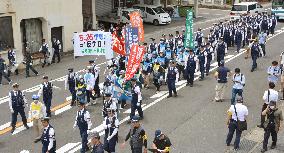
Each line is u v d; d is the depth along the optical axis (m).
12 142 13.92
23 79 22.19
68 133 14.52
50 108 16.41
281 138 13.58
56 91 19.53
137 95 15.12
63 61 26.20
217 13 50.53
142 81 18.59
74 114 16.39
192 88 19.69
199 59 20.73
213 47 23.97
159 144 10.38
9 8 24.31
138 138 10.95
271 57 25.78
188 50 20.36
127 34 19.05
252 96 18.23
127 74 16.44
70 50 28.89
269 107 12.36
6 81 21.83
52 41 26.17
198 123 15.25
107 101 13.20
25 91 19.70
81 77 16.98
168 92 19.16
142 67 19.64
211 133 14.31
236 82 15.77
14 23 24.77
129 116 16.00
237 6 42.06
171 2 53.41
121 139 13.84
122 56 19.94
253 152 12.73
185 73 20.34
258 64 24.03
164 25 40.25
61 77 22.19
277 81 19.25
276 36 33.50
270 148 12.85
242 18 31.62
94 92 17.55
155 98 18.28
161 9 41.09
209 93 18.84
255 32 29.94
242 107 12.49
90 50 17.55
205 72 21.98
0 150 13.29
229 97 18.22
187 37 23.55
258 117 15.68
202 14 49.47
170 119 15.67
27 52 22.78
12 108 14.49
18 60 24.88
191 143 13.50
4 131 14.90
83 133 12.41
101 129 14.74
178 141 13.67
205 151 12.88
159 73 19.11
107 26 38.84
